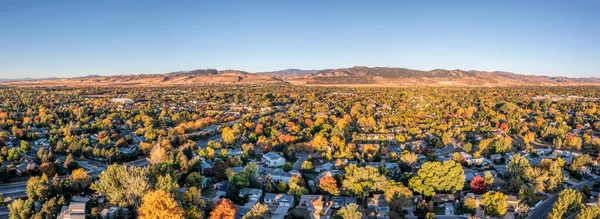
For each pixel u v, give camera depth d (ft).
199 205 414.00
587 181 535.19
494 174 550.77
